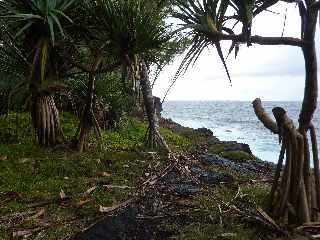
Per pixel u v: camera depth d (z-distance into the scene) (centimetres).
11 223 513
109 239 475
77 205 567
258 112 524
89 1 721
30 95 809
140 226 507
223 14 457
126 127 1205
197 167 804
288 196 501
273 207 527
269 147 1645
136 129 1237
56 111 864
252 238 468
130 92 1124
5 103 884
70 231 493
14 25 739
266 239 470
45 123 843
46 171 711
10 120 1025
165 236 489
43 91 796
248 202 573
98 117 1098
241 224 501
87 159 786
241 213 518
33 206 567
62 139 869
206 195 616
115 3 722
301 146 491
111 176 714
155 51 805
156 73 1017
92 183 667
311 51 484
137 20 706
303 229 479
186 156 891
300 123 510
